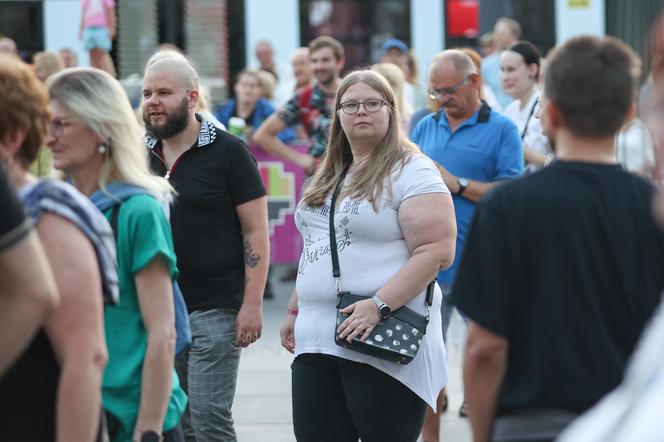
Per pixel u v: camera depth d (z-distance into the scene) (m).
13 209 7.86
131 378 10.55
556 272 8.79
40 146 9.08
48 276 8.04
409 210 13.05
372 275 13.08
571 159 9.03
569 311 8.77
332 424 13.40
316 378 13.38
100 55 32.09
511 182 9.07
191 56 43.88
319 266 13.30
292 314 14.55
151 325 10.51
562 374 8.72
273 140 27.91
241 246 15.44
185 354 15.45
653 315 8.74
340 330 12.83
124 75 43.34
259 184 15.40
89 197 10.69
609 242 8.80
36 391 8.89
